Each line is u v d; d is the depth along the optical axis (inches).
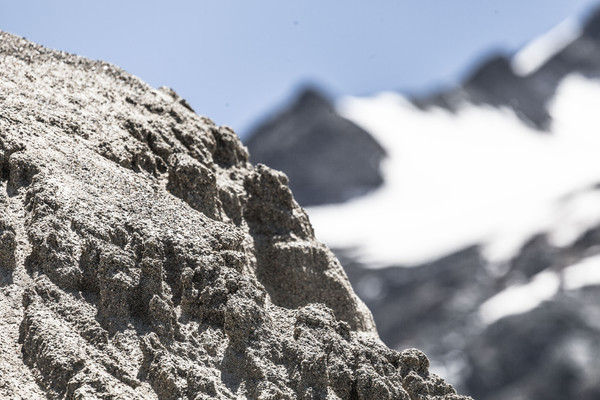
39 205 986.7
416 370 1030.4
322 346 992.9
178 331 931.3
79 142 1139.9
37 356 872.9
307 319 1017.5
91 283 945.5
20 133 1080.8
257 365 918.4
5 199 1003.3
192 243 1016.9
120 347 900.6
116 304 925.2
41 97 1199.6
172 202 1113.4
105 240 978.7
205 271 991.0
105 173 1096.8
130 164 1168.2
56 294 925.8
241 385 913.5
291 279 1231.5
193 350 923.4
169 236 1010.7
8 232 954.1
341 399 964.6
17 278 941.2
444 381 1025.5
